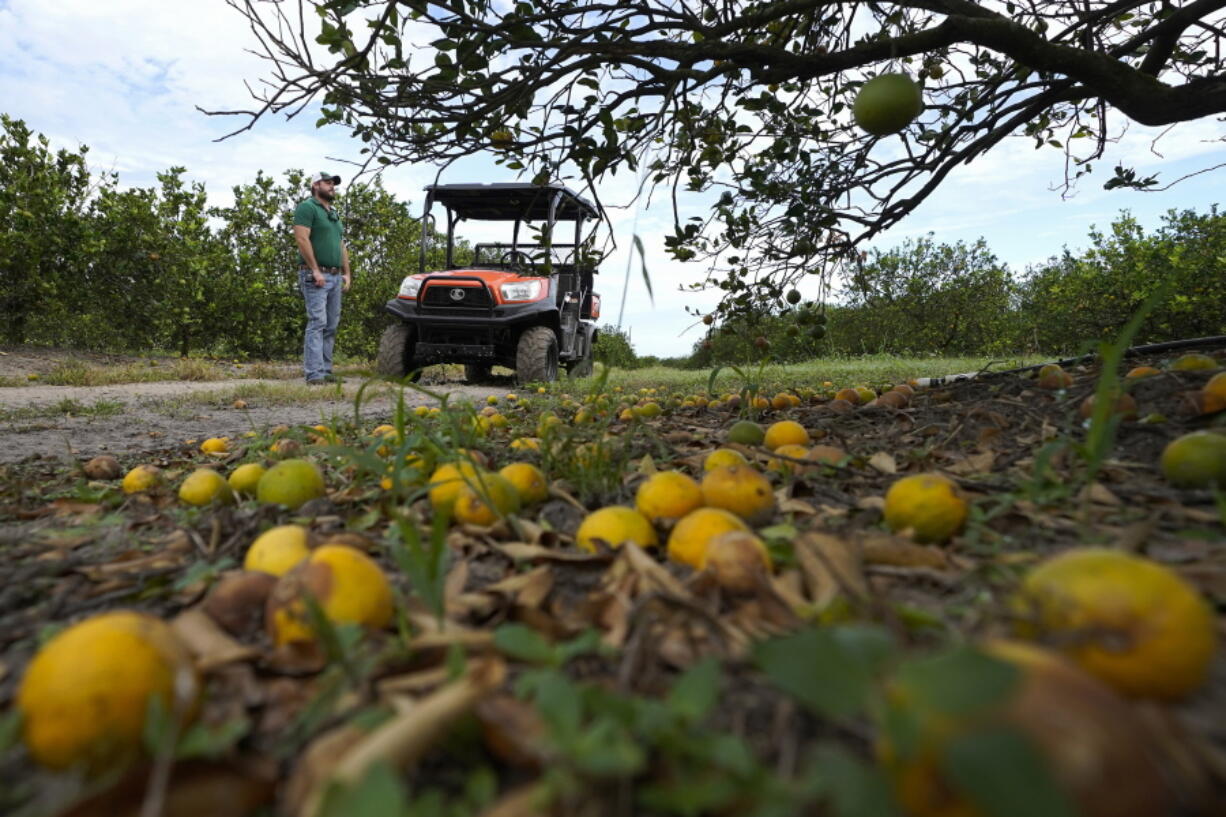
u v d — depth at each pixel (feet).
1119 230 50.21
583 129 14.98
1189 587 3.12
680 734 2.75
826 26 17.34
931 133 18.25
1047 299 57.06
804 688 2.48
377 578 4.32
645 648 3.82
